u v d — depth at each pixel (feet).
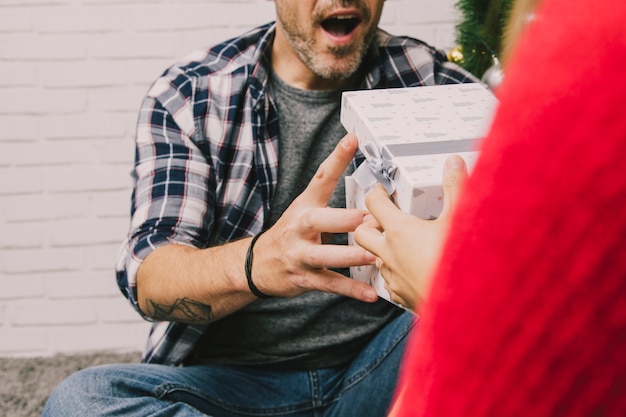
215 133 4.05
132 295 3.88
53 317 6.77
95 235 6.69
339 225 3.02
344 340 4.05
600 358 0.93
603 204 0.88
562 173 0.89
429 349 1.04
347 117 3.57
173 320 3.83
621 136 0.86
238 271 3.43
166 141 4.04
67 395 3.47
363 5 3.81
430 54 4.38
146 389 3.58
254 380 3.96
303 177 4.14
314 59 3.91
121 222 6.70
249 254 3.39
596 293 0.91
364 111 3.40
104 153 6.59
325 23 3.90
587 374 0.94
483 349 0.97
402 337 3.87
